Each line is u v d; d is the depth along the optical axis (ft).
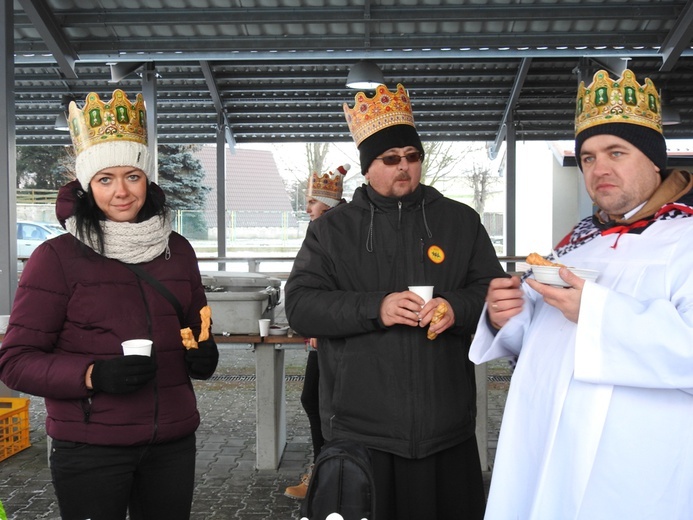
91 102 6.63
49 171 91.20
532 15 25.77
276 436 14.25
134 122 6.84
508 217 40.01
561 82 37.09
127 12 25.58
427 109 40.06
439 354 7.65
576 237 6.08
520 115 40.52
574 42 26.86
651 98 5.32
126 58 27.48
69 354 6.62
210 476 13.93
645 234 5.29
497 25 26.53
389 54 27.55
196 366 7.05
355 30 26.89
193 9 25.76
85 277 6.67
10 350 6.43
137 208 6.91
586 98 5.52
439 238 8.00
